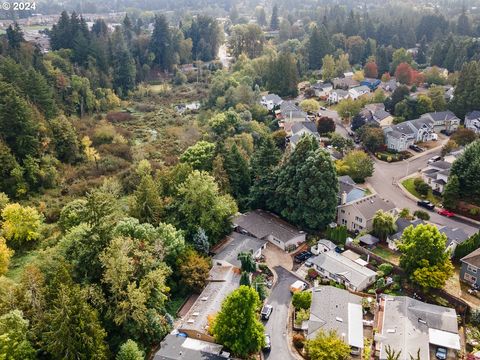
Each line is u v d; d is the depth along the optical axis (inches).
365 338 2033.7
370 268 2534.5
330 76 6515.8
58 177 3459.6
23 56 4872.0
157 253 2247.8
